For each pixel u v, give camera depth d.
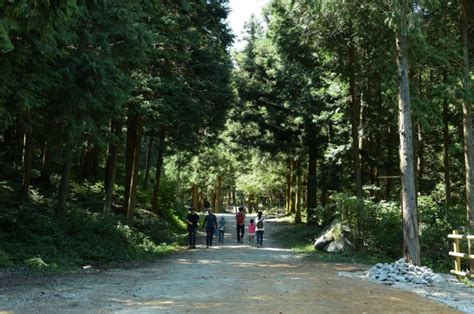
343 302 8.66
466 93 17.47
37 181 23.64
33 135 15.02
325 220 23.17
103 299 8.27
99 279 10.94
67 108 12.38
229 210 74.69
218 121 24.33
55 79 11.47
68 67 11.77
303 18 19.45
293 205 45.59
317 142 28.22
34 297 8.17
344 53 21.30
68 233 15.55
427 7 15.95
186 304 8.02
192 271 13.05
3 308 7.19
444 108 23.72
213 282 10.82
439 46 18.53
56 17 8.98
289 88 27.50
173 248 20.58
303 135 28.36
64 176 16.41
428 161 31.20
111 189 20.42
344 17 16.52
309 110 26.42
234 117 30.42
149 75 18.39
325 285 10.82
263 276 12.18
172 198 37.47
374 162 25.62
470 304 8.98
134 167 21.69
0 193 18.66
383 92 20.02
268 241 26.17
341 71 22.02
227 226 36.75
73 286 9.63
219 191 64.88
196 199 60.53
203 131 26.44
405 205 13.94
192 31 20.53
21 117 12.35
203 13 22.42
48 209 18.48
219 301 8.37
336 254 18.88
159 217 28.47
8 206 16.77
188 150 26.58
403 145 14.15
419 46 15.89
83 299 8.20
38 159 27.59
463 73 18.06
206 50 22.44
